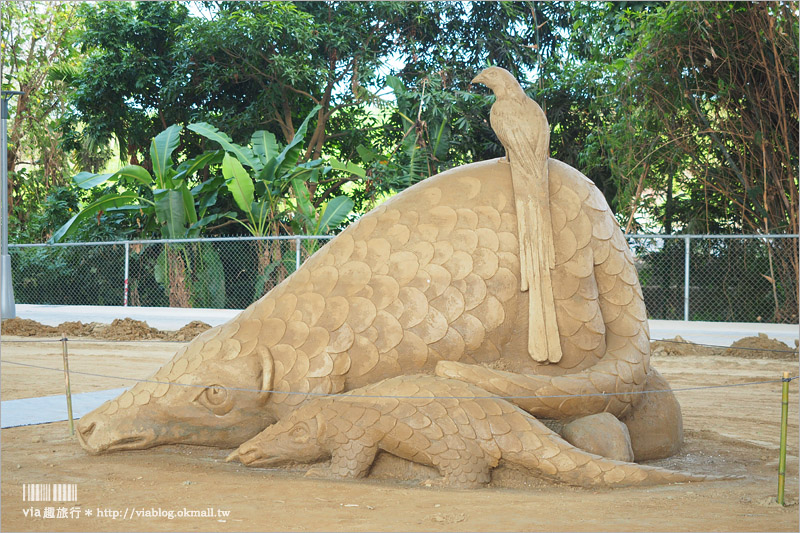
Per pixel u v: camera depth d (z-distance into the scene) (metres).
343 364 6.06
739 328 13.24
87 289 20.06
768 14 13.93
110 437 6.43
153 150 19.06
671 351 12.86
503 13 23.20
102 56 22.64
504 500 4.96
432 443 5.55
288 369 6.16
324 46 23.28
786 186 15.30
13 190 26.81
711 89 15.32
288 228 20.03
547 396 5.82
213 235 22.36
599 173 20.30
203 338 6.64
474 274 6.07
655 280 15.45
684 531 4.08
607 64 17.41
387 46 24.25
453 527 4.24
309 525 4.33
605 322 6.33
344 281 6.28
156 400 6.40
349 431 5.71
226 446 6.52
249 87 24.17
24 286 20.59
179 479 5.64
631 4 17.22
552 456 5.51
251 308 6.68
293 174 18.59
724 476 5.87
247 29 21.08
